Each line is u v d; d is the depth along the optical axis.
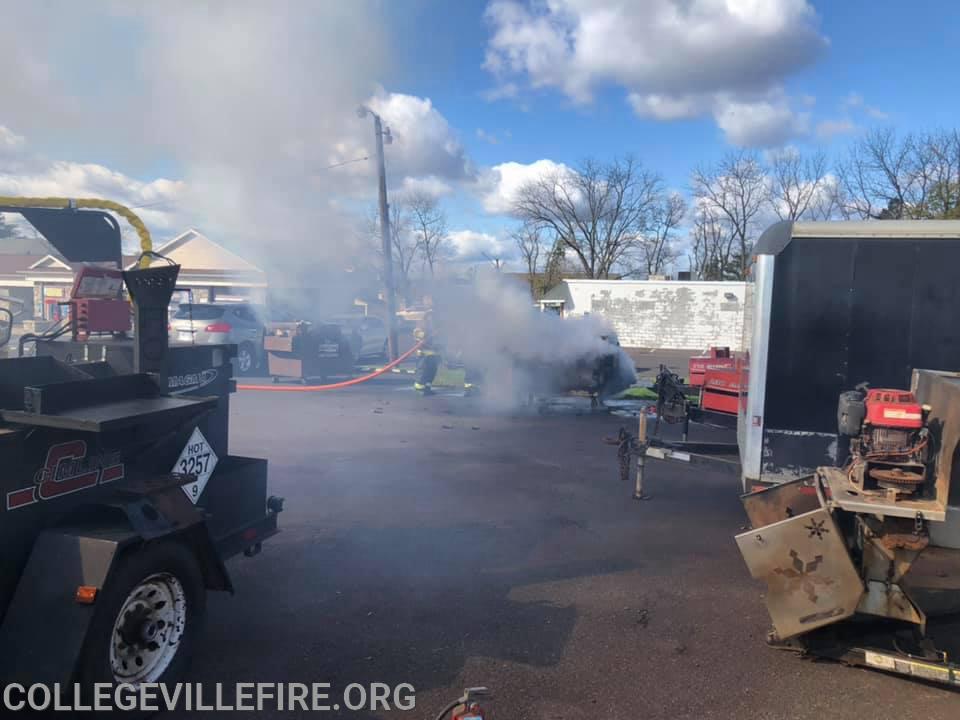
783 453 4.66
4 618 2.43
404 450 7.67
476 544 4.76
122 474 2.90
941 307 4.38
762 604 3.90
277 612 3.63
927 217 26.52
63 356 3.59
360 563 4.35
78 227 3.83
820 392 4.58
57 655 2.34
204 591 3.01
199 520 2.89
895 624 3.41
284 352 13.02
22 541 2.49
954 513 3.27
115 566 2.48
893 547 3.03
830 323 4.54
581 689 2.97
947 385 3.02
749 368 4.84
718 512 5.69
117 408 2.77
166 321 3.24
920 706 2.92
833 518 3.07
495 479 6.54
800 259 4.56
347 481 6.31
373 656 3.20
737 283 27.38
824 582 3.10
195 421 3.12
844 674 3.16
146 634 2.69
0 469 2.40
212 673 3.02
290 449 7.59
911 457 3.06
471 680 3.02
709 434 9.36
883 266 4.45
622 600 3.91
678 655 3.29
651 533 5.11
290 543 4.67
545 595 3.95
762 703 2.90
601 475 6.85
